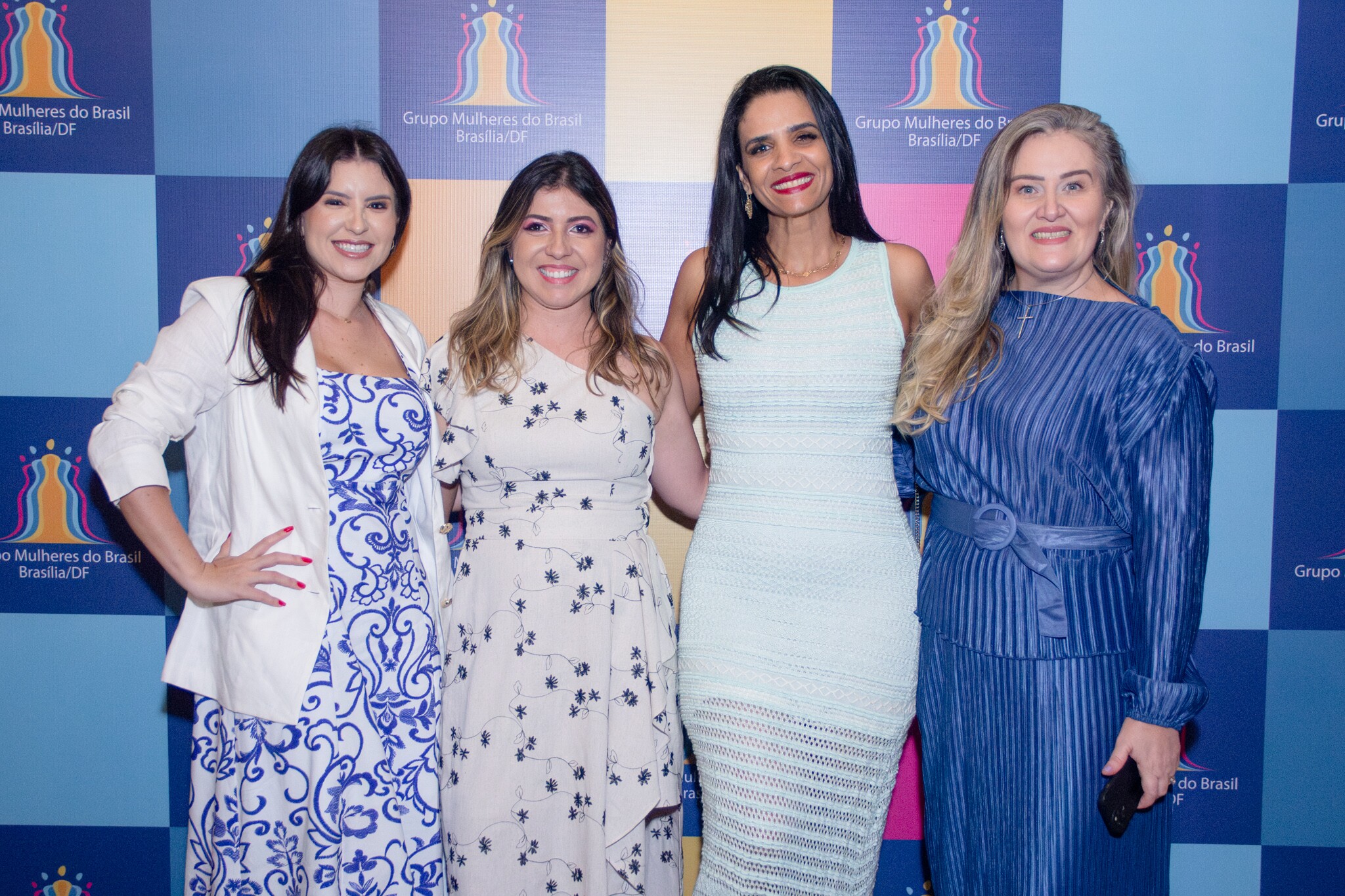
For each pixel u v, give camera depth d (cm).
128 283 217
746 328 171
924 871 231
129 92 213
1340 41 212
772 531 167
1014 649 144
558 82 215
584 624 164
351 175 155
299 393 147
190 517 158
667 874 179
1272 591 222
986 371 148
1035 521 144
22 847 224
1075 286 148
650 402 176
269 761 145
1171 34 213
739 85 175
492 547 167
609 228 175
